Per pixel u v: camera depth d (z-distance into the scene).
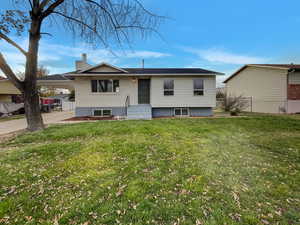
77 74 10.67
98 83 11.39
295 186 2.58
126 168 3.19
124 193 2.39
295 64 16.02
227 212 1.99
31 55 6.33
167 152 3.99
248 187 2.55
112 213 1.99
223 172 3.02
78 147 4.34
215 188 2.51
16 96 20.16
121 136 5.41
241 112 13.73
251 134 5.80
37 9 5.90
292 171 3.09
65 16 5.94
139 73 11.10
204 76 11.53
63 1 5.77
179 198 2.27
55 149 4.20
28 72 6.37
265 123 7.71
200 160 3.54
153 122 7.93
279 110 13.36
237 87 18.19
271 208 2.08
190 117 10.53
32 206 2.16
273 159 3.65
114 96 11.47
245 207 2.09
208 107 11.88
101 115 11.47
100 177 2.87
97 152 3.99
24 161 3.59
